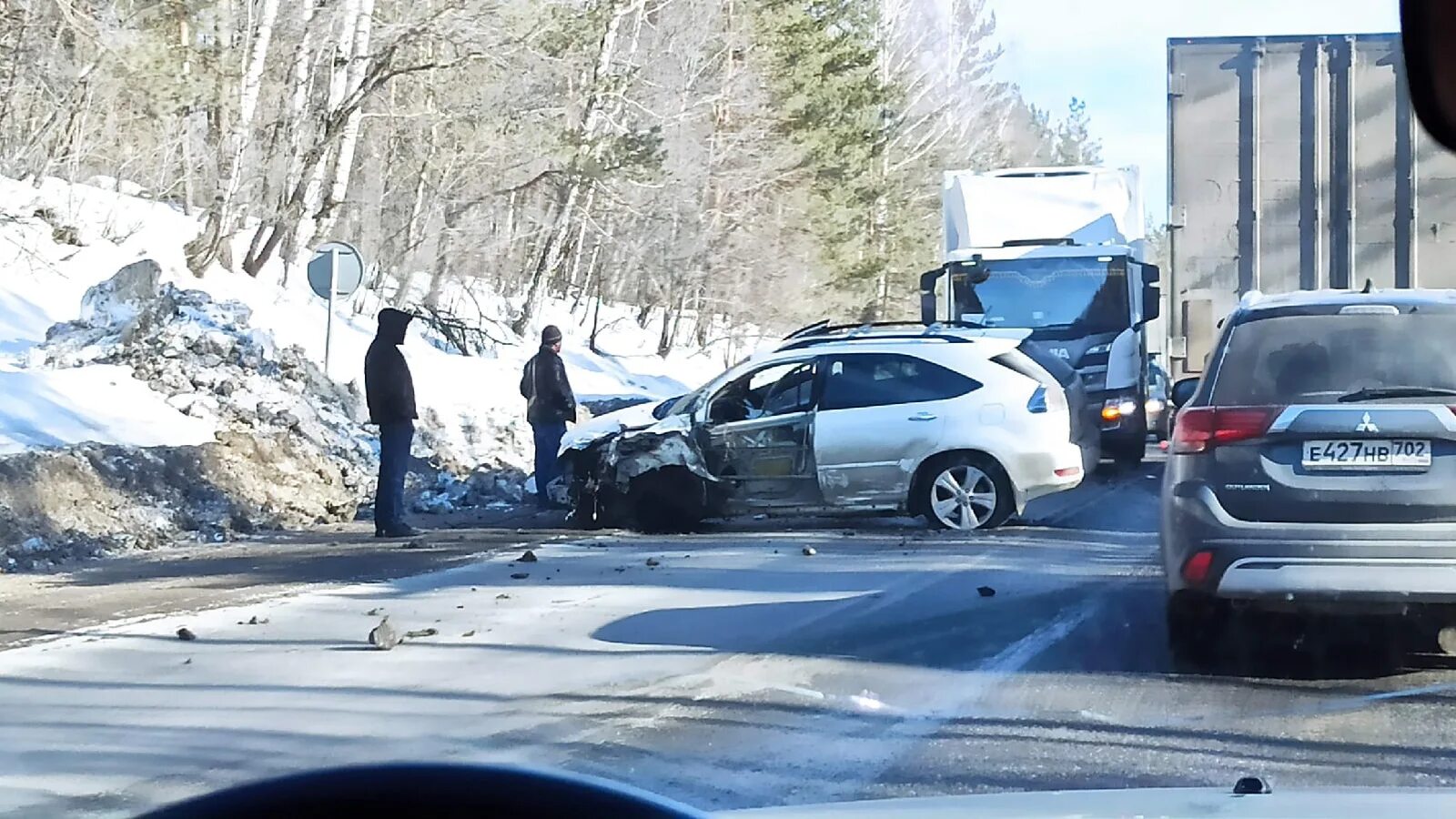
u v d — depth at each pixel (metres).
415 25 26.61
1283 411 7.50
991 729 6.84
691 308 44.75
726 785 5.97
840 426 14.28
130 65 21.39
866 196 46.28
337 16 28.27
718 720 7.07
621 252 40.50
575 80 32.62
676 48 38.69
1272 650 8.52
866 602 10.22
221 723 7.13
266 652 8.78
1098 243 20.81
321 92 30.41
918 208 52.59
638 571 11.84
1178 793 3.83
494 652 8.73
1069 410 14.43
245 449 16.42
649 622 9.60
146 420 16.06
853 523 15.12
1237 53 18.89
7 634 9.29
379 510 14.44
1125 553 12.50
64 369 17.17
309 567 12.23
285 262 29.59
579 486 14.91
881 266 46.59
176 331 18.56
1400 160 18.59
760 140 41.03
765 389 14.58
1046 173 21.42
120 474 14.17
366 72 29.25
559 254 39.44
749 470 14.42
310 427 18.11
